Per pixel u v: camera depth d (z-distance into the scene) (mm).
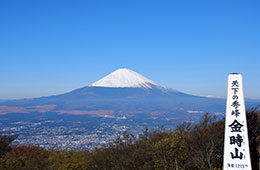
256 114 10336
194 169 8305
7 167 10953
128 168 8742
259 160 8453
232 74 8133
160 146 9180
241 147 7785
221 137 9500
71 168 10258
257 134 9531
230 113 8016
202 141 9242
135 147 10219
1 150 13062
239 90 8031
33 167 10992
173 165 8367
